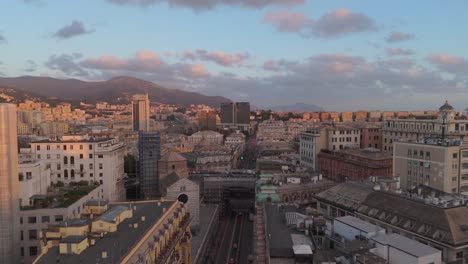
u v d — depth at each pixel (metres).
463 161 155.75
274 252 83.56
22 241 128.38
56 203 138.50
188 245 121.00
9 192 119.62
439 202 103.31
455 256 87.31
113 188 197.50
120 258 70.25
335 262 73.62
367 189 124.75
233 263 150.38
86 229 83.75
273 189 148.50
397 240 79.06
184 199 172.12
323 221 99.00
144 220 97.06
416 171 168.25
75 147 188.62
